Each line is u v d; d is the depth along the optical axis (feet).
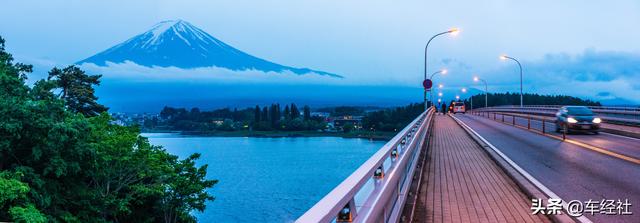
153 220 118.62
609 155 62.95
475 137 91.86
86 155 87.10
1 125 72.79
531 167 51.21
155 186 104.78
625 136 95.40
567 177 44.42
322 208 10.75
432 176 45.42
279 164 379.76
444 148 73.87
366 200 17.49
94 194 91.71
